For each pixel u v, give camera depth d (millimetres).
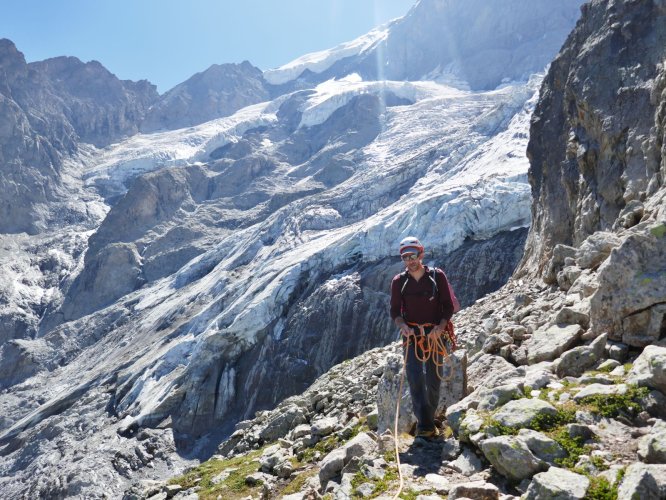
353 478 5668
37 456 51938
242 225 123062
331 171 126812
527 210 49188
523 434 4738
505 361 7461
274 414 13852
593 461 4250
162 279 112062
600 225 14102
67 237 155250
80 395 64438
